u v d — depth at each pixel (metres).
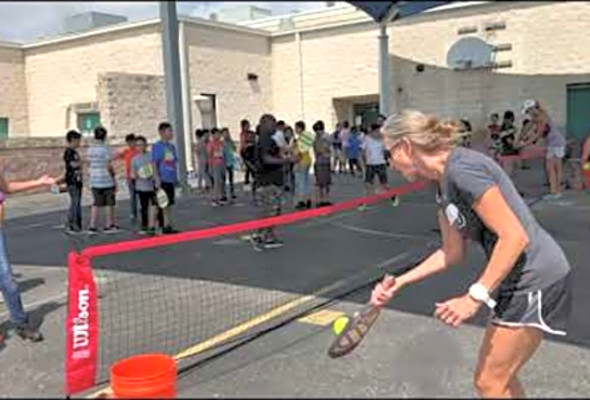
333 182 19.03
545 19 19.55
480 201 2.79
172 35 11.70
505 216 2.75
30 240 10.88
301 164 13.39
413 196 14.86
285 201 14.52
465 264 7.42
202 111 22.55
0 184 5.40
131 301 6.47
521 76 20.12
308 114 24.75
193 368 4.59
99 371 4.54
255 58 24.62
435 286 6.62
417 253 8.77
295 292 6.75
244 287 7.00
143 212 11.10
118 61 23.05
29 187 5.56
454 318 2.77
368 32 23.02
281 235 10.31
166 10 11.59
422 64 21.81
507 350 2.96
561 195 13.47
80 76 23.98
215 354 4.88
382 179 13.69
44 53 24.56
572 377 4.33
